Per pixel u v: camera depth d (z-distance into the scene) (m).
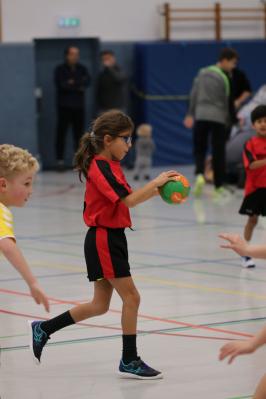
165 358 10.17
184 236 19.77
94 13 38.62
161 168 38.22
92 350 10.57
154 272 15.65
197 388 9.04
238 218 22.44
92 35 38.66
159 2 39.62
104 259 9.50
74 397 8.84
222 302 13.14
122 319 9.54
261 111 15.73
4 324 11.95
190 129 39.31
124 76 37.00
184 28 40.22
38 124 38.66
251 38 41.16
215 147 27.16
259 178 15.68
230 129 30.66
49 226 22.02
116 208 9.56
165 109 38.72
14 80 36.69
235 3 40.78
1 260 17.41
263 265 16.31
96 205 9.61
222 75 26.67
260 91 31.56
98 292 9.80
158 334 11.26
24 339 11.12
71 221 22.86
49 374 9.65
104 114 9.67
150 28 39.66
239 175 30.20
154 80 38.41
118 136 9.55
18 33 37.34
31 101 37.12
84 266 16.44
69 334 11.35
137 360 9.48
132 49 39.09
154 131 38.72
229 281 14.79
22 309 12.86
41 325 9.84
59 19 37.97
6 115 36.69
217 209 24.44
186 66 38.75
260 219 21.89
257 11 41.09
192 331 11.38
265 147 15.73
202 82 26.88
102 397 8.82
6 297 13.75
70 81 36.47
